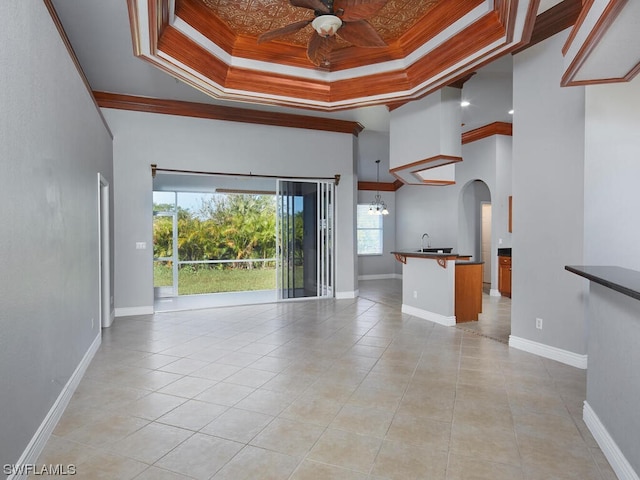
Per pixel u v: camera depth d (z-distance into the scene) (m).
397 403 2.82
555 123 3.66
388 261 10.76
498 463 2.09
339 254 7.28
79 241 3.32
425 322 5.39
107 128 5.16
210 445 2.27
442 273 5.27
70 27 3.75
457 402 2.83
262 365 3.64
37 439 2.14
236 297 7.73
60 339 2.66
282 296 6.97
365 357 3.87
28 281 2.05
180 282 10.16
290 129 6.77
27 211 2.04
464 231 8.30
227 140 6.34
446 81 3.73
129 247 5.83
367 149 8.65
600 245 3.44
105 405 2.80
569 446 2.25
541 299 3.85
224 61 3.77
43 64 2.35
